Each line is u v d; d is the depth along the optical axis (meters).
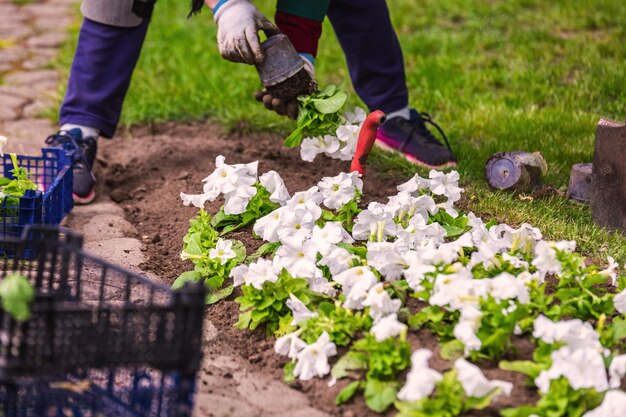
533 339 3.01
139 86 6.10
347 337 3.06
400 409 2.70
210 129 5.46
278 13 4.07
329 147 4.09
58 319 2.40
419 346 3.01
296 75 3.85
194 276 3.56
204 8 8.28
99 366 2.38
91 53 4.48
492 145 4.98
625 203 3.92
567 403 2.61
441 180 3.77
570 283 3.29
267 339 3.21
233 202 3.77
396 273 3.29
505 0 8.17
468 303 2.90
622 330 3.00
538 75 6.23
